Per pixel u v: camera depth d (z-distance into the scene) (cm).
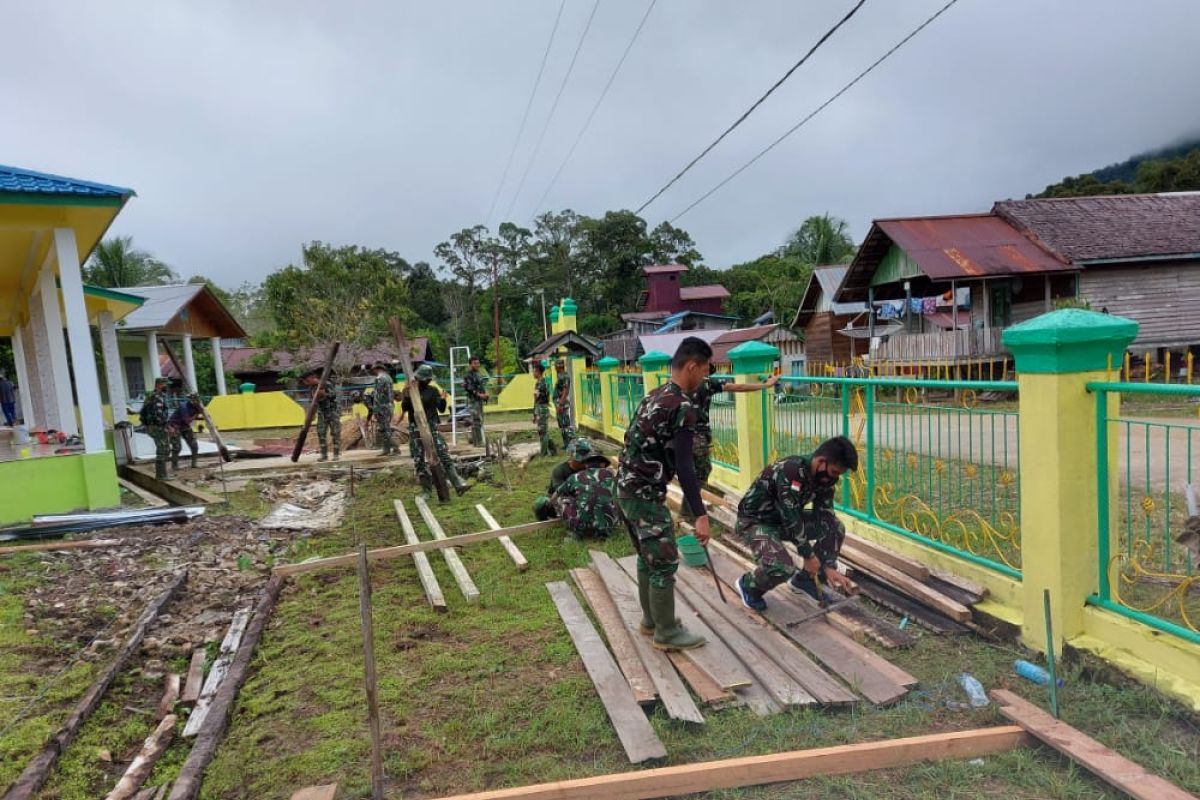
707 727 316
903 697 329
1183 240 1783
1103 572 347
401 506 849
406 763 305
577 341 1664
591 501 630
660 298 5206
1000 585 394
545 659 402
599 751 307
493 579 551
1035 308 1842
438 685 380
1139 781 251
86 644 471
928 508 469
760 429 657
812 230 4172
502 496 894
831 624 407
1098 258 1709
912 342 1872
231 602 552
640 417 362
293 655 436
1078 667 335
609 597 476
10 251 1015
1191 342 1795
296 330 2984
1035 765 276
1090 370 340
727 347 3030
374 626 467
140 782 313
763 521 422
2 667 426
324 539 735
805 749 293
